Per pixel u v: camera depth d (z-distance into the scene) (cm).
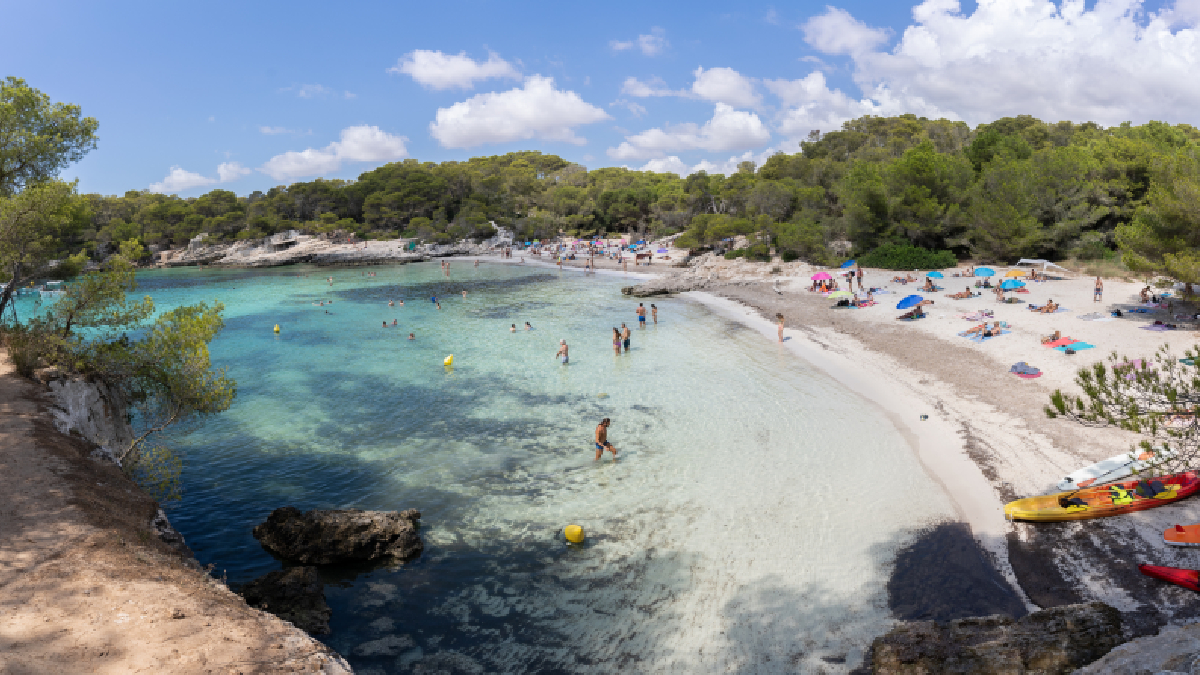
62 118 2048
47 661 715
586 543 1548
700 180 12688
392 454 2147
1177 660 771
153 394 1758
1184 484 1477
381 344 3978
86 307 1739
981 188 5581
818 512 1633
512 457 2097
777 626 1214
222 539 1591
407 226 12719
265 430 2394
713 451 2072
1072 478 1603
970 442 1980
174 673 719
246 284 8350
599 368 3200
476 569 1453
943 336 3219
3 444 1295
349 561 1489
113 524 1123
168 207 12788
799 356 3244
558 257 9631
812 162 9550
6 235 1750
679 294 5869
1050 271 4703
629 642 1192
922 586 1307
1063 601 1219
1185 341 2588
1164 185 2814
